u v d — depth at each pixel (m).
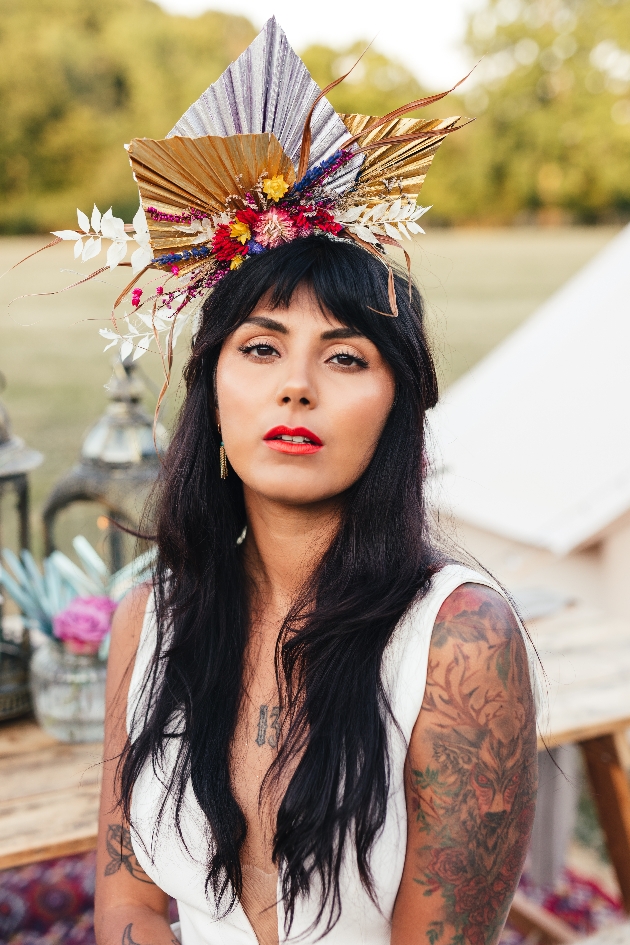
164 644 1.20
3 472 1.78
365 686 0.99
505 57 19.33
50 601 1.73
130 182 17.75
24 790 1.54
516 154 19.64
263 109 1.02
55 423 7.11
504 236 19.86
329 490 1.00
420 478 1.06
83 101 17.39
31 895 2.39
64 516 2.90
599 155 19.28
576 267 16.14
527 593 2.40
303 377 0.97
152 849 1.09
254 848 1.06
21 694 1.78
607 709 1.80
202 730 1.09
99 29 17.59
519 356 3.72
